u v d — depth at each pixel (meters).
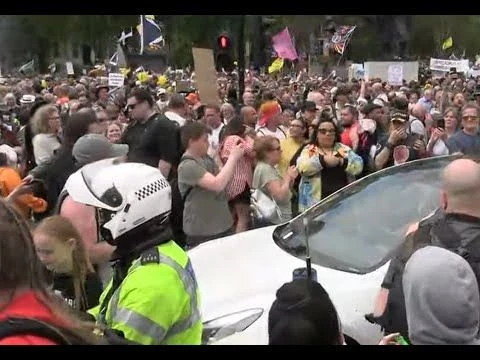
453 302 1.79
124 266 2.30
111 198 2.22
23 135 6.88
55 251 2.94
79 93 11.01
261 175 5.72
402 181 4.26
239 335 2.97
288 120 8.68
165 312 2.16
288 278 3.47
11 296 1.32
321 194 5.62
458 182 2.59
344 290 3.25
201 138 5.17
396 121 6.58
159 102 10.82
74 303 3.01
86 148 4.31
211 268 3.68
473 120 7.03
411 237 2.80
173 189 5.41
